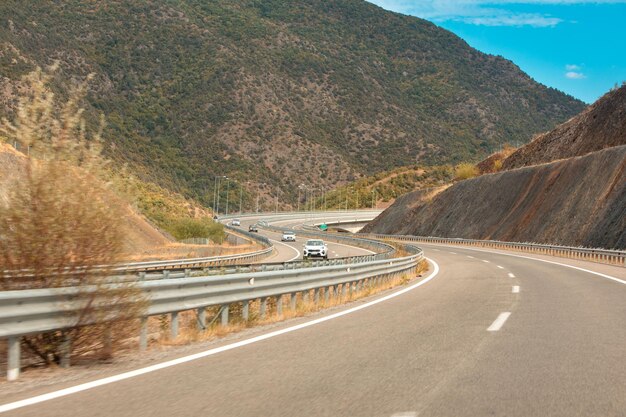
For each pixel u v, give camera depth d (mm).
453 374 7086
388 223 102375
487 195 71625
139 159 166625
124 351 8844
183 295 9602
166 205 87812
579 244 44219
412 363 7730
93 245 8430
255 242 73000
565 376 6953
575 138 69312
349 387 6480
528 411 5547
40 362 7992
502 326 10836
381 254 29375
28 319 7066
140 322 8875
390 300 15750
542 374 7062
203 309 10492
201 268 16672
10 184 8242
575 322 11258
